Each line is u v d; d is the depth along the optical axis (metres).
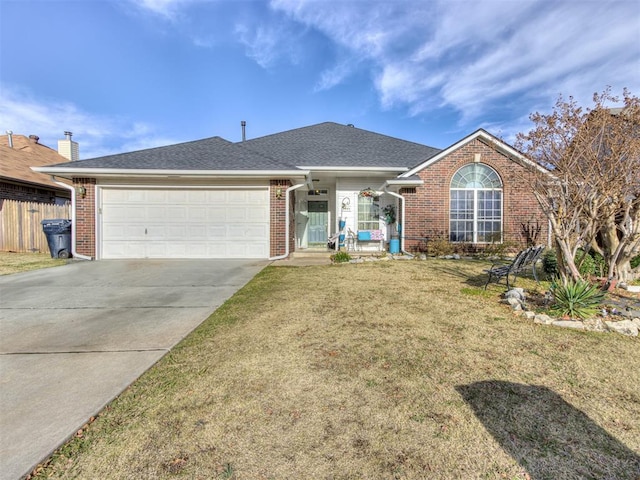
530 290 6.46
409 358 3.51
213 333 4.29
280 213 11.20
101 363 3.46
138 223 11.34
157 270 9.20
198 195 11.38
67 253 11.57
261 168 10.91
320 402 2.71
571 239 6.29
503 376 3.12
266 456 2.12
